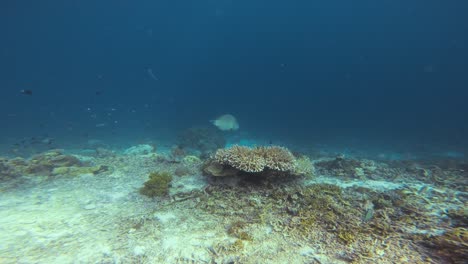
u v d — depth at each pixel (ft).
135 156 31.19
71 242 11.96
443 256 9.63
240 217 13.99
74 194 18.58
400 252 10.18
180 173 22.81
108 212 15.35
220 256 10.60
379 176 23.50
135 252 11.06
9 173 22.21
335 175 23.70
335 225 12.55
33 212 15.46
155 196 17.67
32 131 75.05
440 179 22.48
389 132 91.09
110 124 97.66
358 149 53.47
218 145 51.01
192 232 12.64
